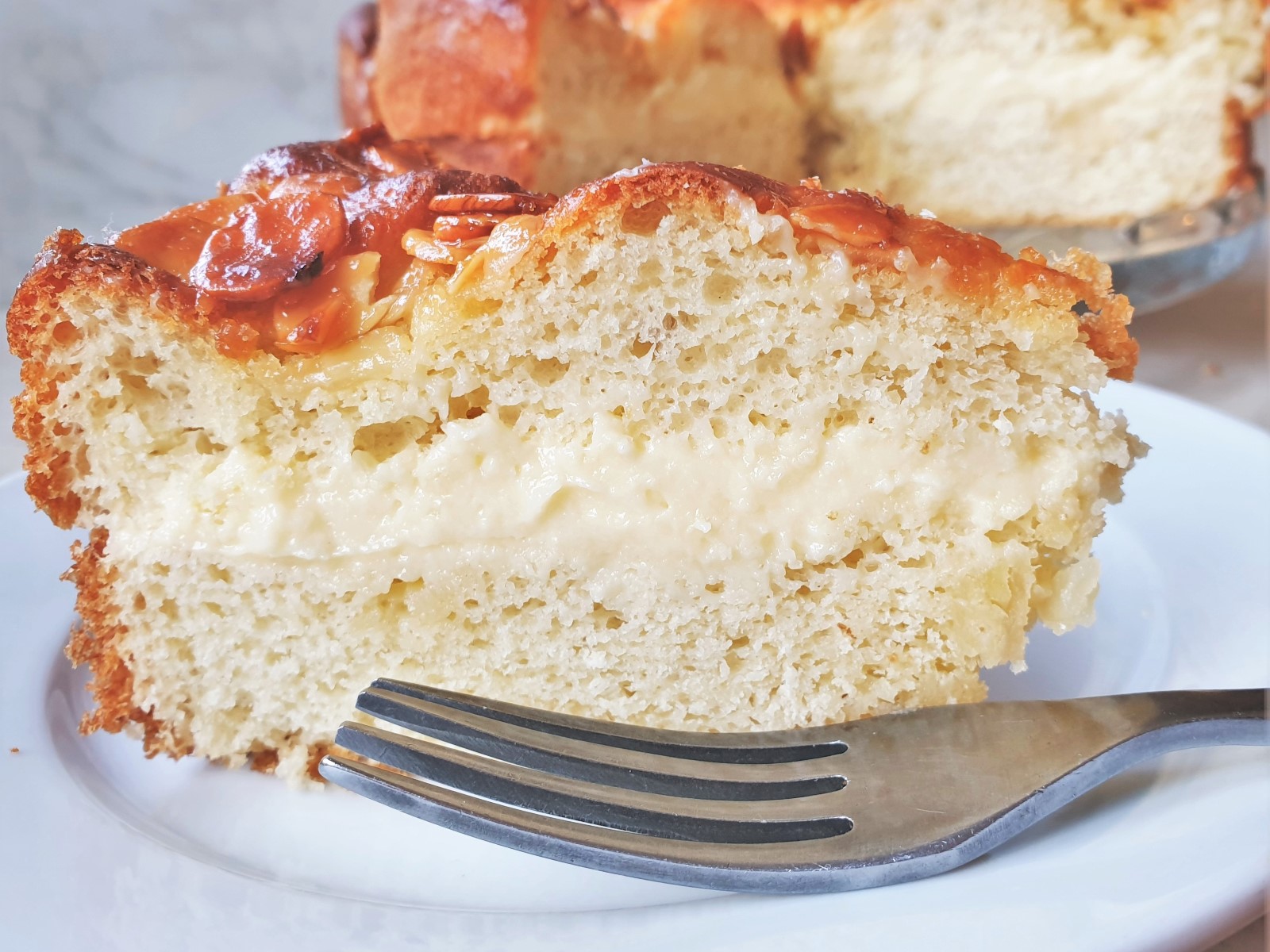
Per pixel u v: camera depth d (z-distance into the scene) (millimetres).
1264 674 177
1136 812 156
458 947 149
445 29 307
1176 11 324
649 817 158
